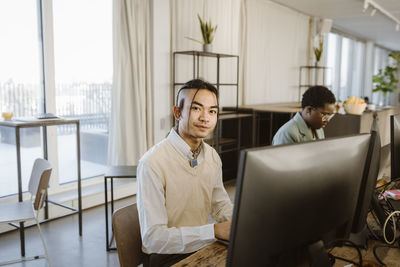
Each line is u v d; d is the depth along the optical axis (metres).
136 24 4.05
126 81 4.01
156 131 4.39
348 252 1.26
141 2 4.08
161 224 1.27
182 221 1.41
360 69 12.22
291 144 0.80
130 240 1.35
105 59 4.14
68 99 3.84
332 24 9.15
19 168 2.73
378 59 14.12
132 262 1.34
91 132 4.11
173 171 1.35
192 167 1.38
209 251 1.21
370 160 1.05
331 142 0.88
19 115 3.45
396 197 1.64
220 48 5.19
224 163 5.10
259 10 6.06
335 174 0.89
